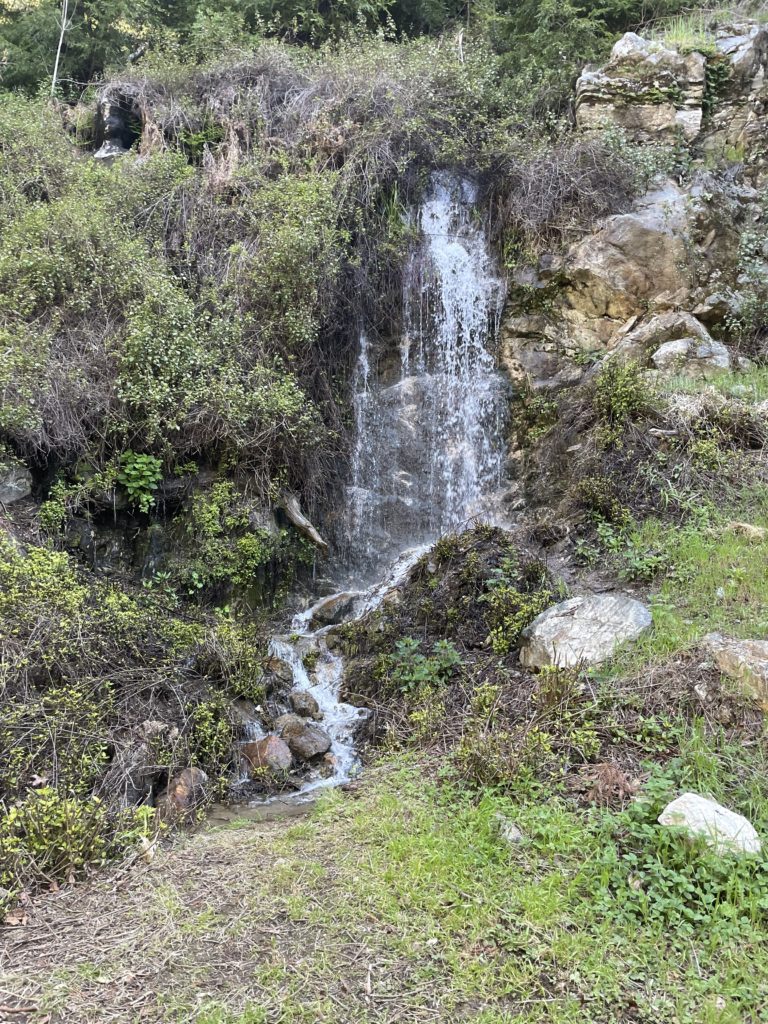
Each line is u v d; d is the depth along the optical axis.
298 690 5.85
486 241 9.14
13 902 3.25
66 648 4.62
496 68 10.70
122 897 3.35
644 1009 2.54
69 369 6.33
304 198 7.96
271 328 7.50
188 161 9.52
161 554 6.46
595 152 8.89
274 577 6.98
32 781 3.91
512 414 8.30
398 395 8.49
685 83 9.53
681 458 6.30
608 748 3.97
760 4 11.10
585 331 8.35
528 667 5.00
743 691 4.00
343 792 4.36
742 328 8.27
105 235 7.16
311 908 3.15
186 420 6.58
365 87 9.38
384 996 2.66
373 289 8.53
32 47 13.41
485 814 3.63
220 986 2.74
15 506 5.92
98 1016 2.59
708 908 2.94
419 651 5.64
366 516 8.00
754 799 3.47
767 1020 2.49
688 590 5.19
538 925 2.94
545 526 6.55
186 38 12.44
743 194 8.89
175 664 5.22
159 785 4.54
